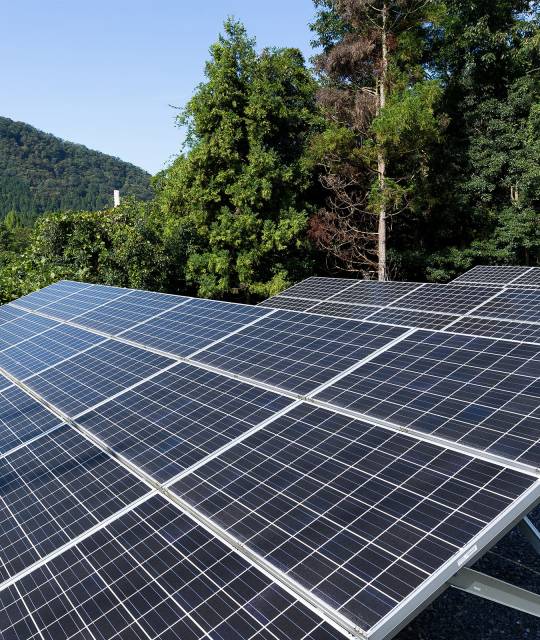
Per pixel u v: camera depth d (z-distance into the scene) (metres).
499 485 4.16
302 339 8.24
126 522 4.96
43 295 16.72
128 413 7.17
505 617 7.39
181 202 28.84
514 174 30.39
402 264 31.72
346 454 5.14
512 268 19.38
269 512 4.60
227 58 26.09
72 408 7.80
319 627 3.39
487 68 31.12
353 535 4.08
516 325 12.24
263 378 7.25
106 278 24.97
